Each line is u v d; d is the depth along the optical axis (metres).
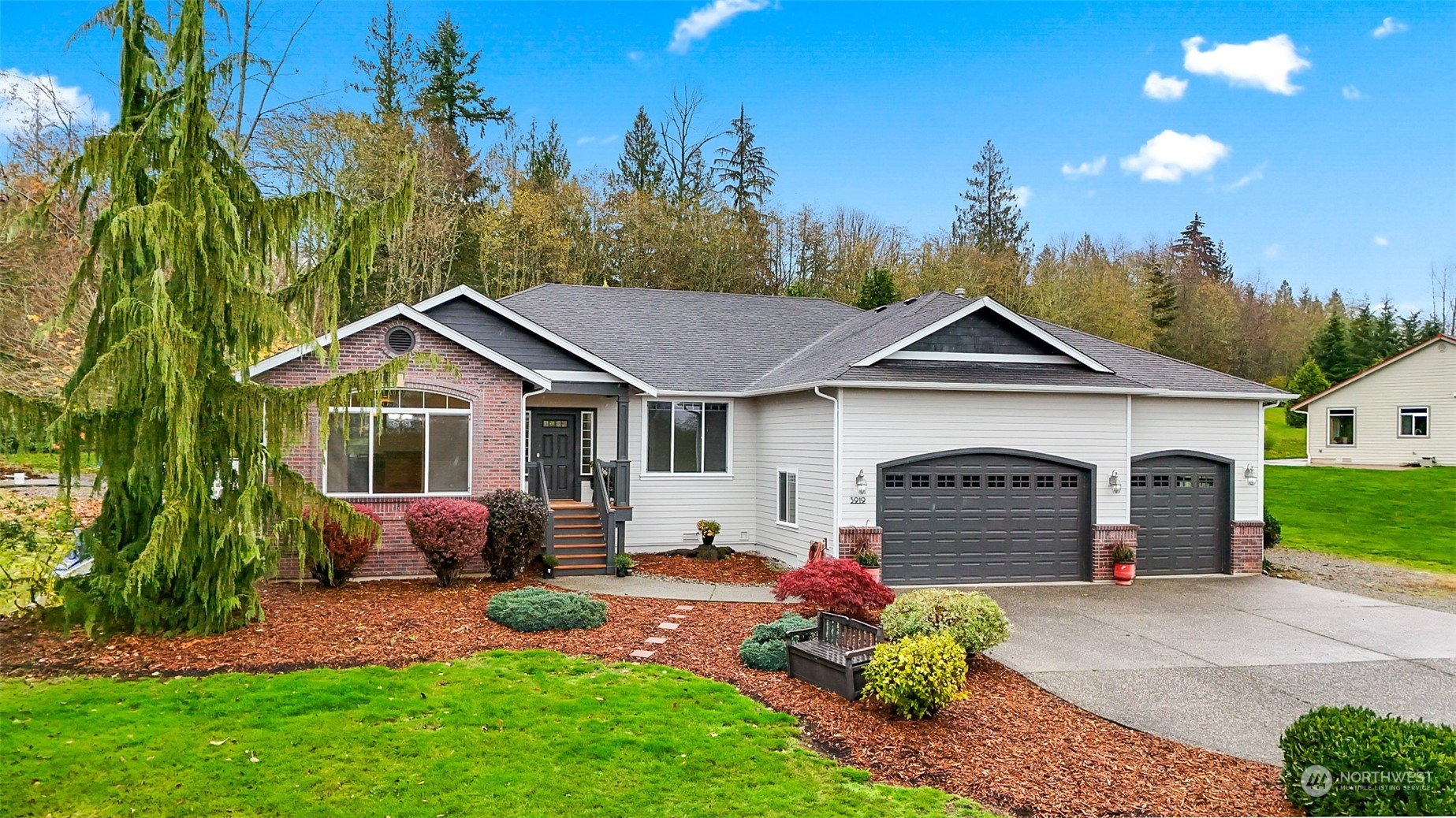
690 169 51.00
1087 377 18.66
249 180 11.15
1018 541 18.02
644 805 6.85
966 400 17.72
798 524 18.58
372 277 35.72
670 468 20.31
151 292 9.90
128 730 8.02
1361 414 40.34
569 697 9.33
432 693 9.25
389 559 16.31
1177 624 14.33
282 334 11.66
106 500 11.12
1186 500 19.48
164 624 11.32
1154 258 63.06
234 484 11.27
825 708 9.33
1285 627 14.20
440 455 16.69
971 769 7.85
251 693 9.07
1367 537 25.30
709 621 13.23
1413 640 13.40
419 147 36.50
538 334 19.36
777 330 24.61
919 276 51.03
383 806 6.67
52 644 10.84
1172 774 7.95
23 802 6.57
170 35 10.56
